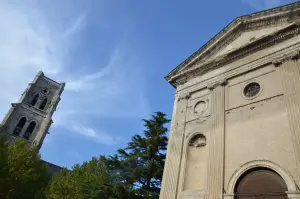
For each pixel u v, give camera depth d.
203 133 14.11
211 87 15.30
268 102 12.15
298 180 9.45
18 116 54.62
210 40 17.08
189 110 15.95
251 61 14.09
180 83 17.94
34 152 33.28
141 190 19.94
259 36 14.64
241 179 11.34
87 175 27.73
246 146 11.80
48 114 58.97
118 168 21.84
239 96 13.63
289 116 10.91
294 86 11.46
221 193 11.30
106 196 18.17
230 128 12.98
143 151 22.42
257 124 11.98
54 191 26.97
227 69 15.14
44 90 63.12
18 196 25.92
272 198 10.04
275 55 13.12
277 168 10.23
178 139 15.16
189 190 12.84
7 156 25.58
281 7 13.98
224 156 12.32
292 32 12.89
